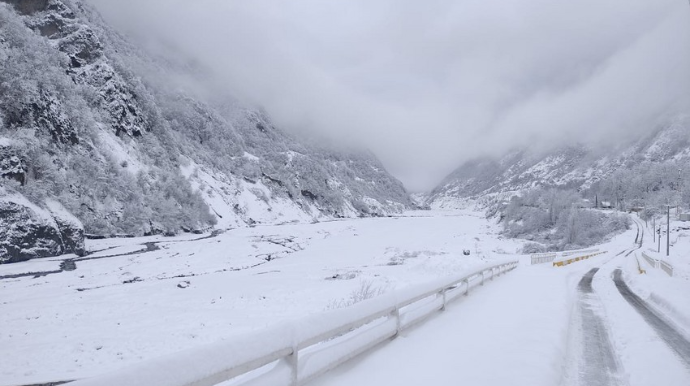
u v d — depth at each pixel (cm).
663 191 11981
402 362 532
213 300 2425
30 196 4809
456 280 1007
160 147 9550
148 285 3253
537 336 686
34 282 3431
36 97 5916
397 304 643
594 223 10269
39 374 1070
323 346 476
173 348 1345
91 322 1853
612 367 613
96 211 6197
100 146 7194
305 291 2575
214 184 11338
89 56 9306
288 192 14875
